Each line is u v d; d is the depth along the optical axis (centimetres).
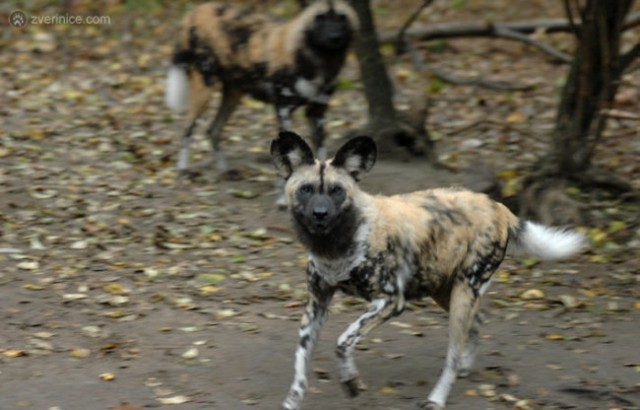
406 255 578
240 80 1021
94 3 1742
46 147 1123
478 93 1371
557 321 742
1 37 1560
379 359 671
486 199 612
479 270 602
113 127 1205
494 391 618
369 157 566
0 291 762
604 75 935
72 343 680
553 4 1755
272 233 915
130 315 731
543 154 1055
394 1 1836
